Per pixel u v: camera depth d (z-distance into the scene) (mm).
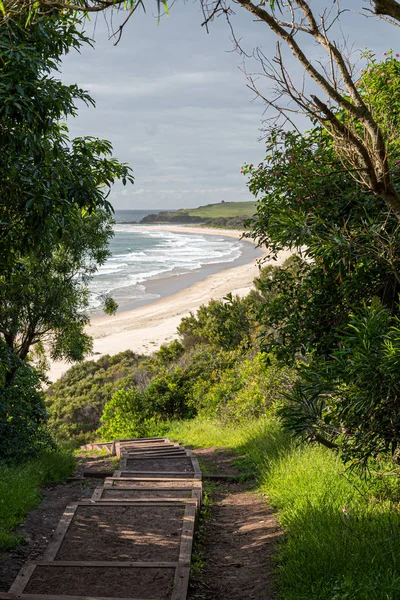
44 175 5801
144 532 5379
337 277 5141
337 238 4375
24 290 12742
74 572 4453
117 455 12469
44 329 14539
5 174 5523
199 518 6332
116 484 7773
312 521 5012
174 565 4539
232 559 5105
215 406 15922
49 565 4551
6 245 6105
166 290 52062
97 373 27875
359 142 3672
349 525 4688
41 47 5914
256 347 14133
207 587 4488
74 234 6656
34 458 9477
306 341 5715
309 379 4332
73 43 6074
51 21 5750
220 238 143500
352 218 5492
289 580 4090
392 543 4176
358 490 5504
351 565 3998
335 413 4078
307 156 5633
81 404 23719
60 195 6031
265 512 6395
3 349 9336
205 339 23047
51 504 7113
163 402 18469
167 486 7617
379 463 5750
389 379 3568
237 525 6191
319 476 6516
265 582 4355
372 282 5207
